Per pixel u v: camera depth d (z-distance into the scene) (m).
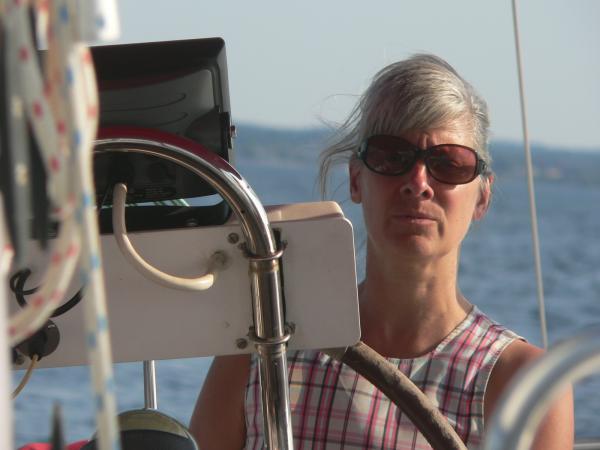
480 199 4.61
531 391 1.16
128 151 2.52
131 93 2.79
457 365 4.20
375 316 4.38
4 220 1.42
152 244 2.71
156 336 2.76
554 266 48.75
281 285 2.69
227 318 2.74
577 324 43.12
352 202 4.79
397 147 4.20
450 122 4.21
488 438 1.18
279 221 2.68
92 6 1.25
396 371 3.16
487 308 44.53
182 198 2.92
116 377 26.75
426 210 4.16
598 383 28.77
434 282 4.25
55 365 2.74
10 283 2.56
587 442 5.57
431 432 3.11
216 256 2.70
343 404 4.17
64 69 1.25
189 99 2.83
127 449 2.42
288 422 2.65
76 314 2.71
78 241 1.33
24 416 24.39
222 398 4.48
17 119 1.40
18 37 1.29
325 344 2.72
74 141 1.26
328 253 2.69
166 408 25.92
